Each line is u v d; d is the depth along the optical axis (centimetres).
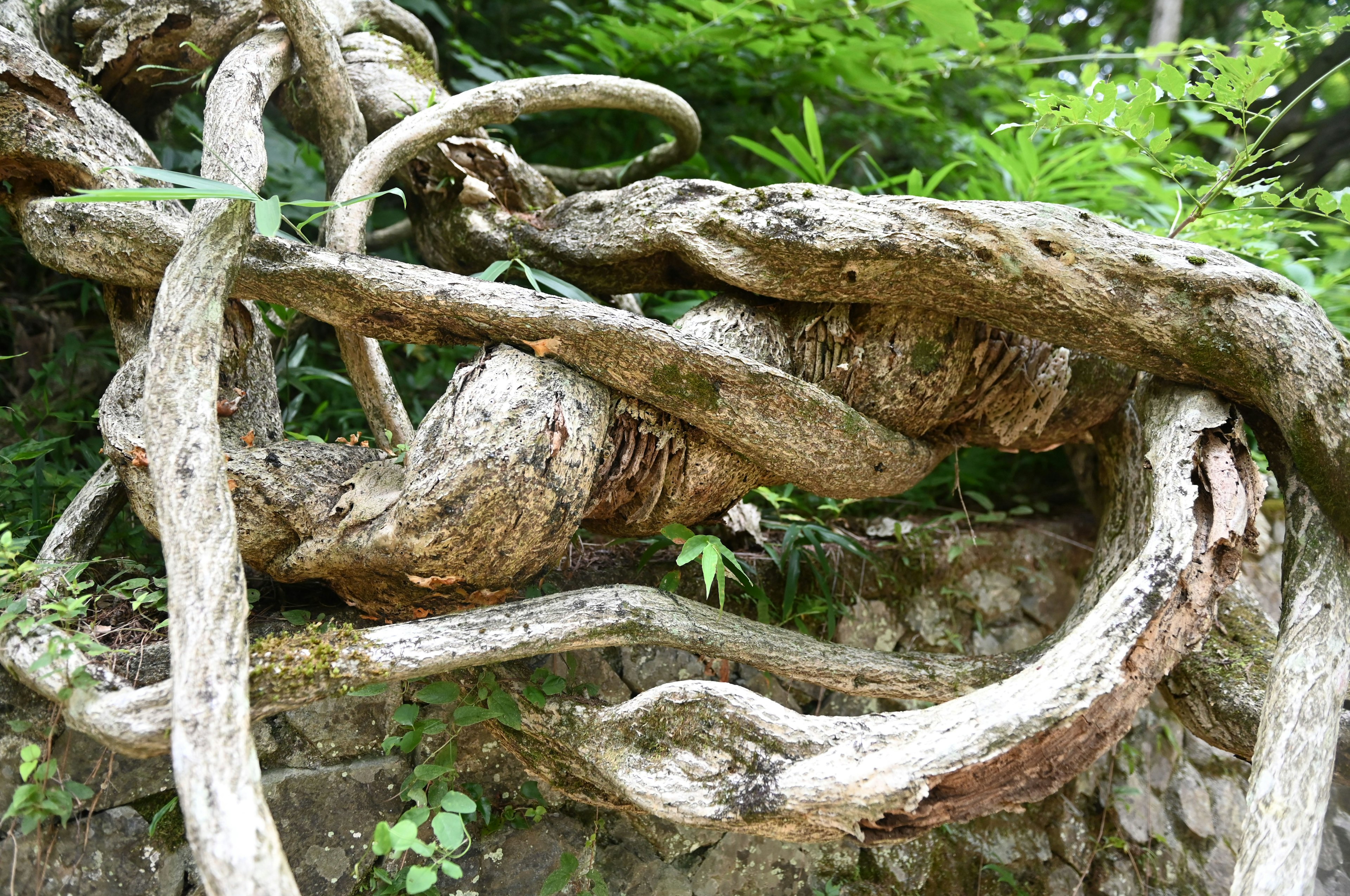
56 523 156
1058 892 197
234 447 145
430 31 295
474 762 163
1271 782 123
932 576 211
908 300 149
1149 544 136
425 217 196
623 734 136
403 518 129
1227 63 151
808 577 197
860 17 262
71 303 236
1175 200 239
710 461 149
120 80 197
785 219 146
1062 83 280
